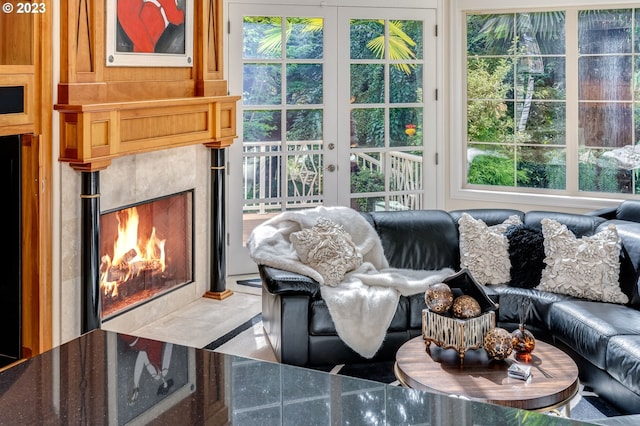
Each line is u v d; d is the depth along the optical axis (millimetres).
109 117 3770
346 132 5910
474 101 6078
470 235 4301
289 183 5848
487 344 2844
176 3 4461
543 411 2498
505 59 5930
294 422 812
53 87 3557
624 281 3848
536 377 2693
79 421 817
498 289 3984
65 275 3754
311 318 3693
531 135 5934
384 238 4375
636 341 3006
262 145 5730
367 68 5891
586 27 5648
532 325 3873
